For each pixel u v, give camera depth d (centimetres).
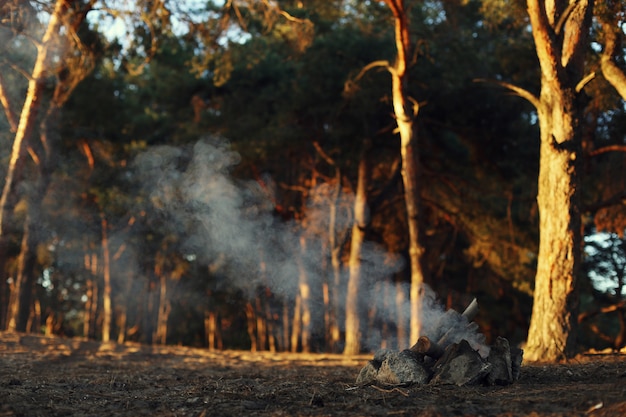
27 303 2492
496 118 2355
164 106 3025
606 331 3575
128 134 3030
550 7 1198
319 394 647
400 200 2653
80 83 2517
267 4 1756
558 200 1154
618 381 698
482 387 668
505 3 1636
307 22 1800
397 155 2488
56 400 654
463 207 2648
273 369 1112
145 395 713
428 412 527
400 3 1461
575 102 1160
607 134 2150
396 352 728
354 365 1205
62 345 1586
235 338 4362
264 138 2447
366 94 2211
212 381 862
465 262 3450
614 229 2094
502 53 1988
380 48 2219
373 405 580
